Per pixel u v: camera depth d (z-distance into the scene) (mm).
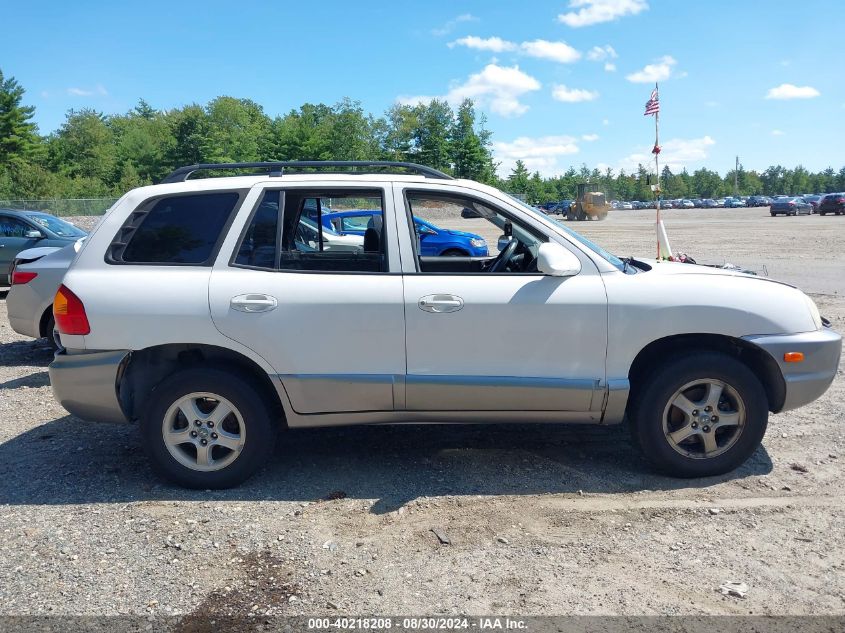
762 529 3715
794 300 4324
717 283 4270
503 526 3791
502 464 4652
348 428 5410
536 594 3141
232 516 3943
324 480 4438
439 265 5133
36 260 7539
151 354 4363
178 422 4324
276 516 3941
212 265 4246
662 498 4102
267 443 4297
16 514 3992
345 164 4512
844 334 8469
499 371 4180
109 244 4301
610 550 3521
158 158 76625
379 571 3354
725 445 4305
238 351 4176
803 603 3045
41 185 49000
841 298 11234
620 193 133375
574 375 4180
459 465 4648
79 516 3961
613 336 4148
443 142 87438
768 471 4465
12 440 5273
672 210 95062
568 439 5109
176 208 4359
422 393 4191
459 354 4172
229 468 4262
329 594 3164
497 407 4234
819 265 16375
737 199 104625
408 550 3553
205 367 4223
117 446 5125
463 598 3117
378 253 4348
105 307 4148
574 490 4230
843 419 5469
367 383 4172
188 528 3801
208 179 4457
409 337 4164
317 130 82188
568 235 4320
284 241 4398
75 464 4766
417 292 4164
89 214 42281
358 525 3824
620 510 3955
